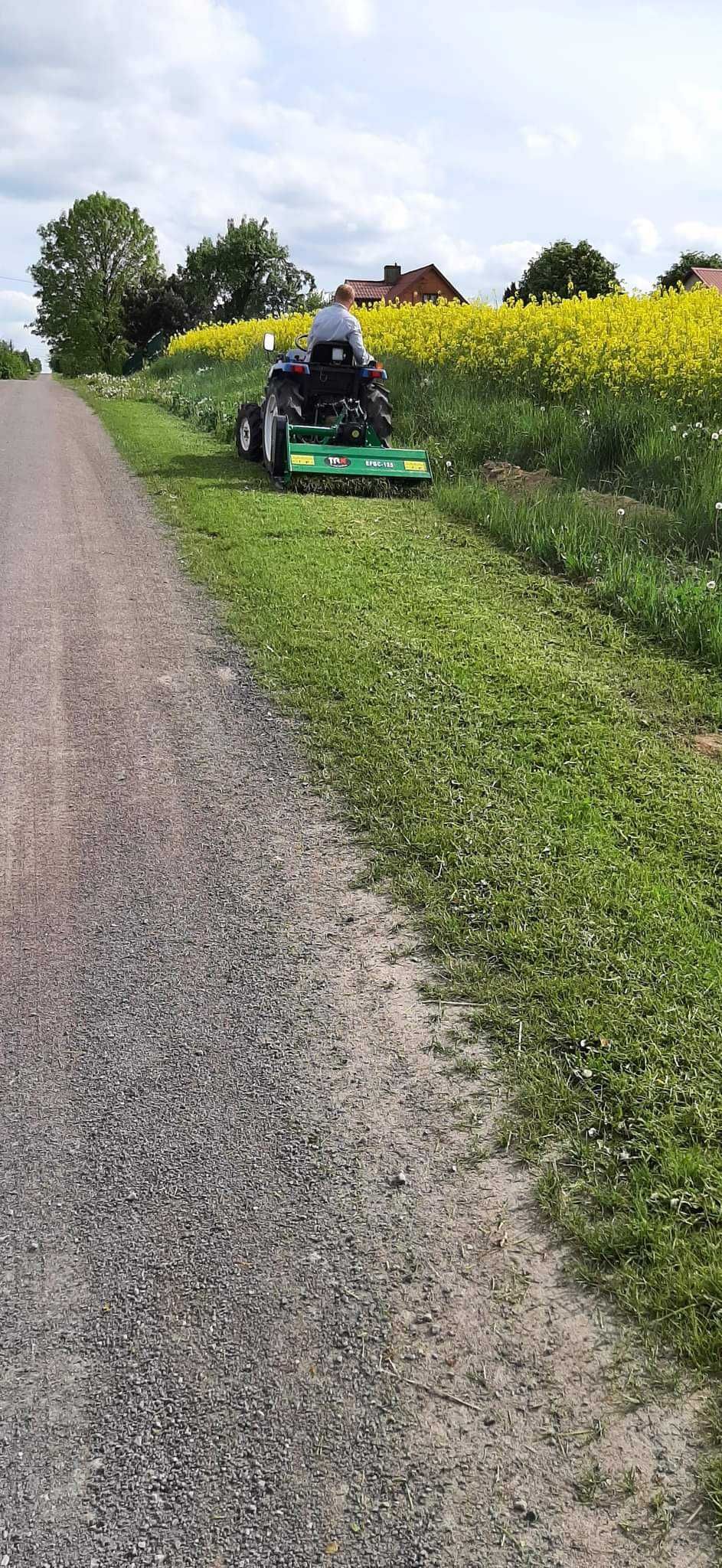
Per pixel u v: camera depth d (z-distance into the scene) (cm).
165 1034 296
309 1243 232
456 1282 222
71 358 8012
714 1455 187
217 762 460
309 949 331
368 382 1077
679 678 558
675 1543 175
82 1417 199
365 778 436
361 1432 194
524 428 1080
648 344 1219
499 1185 245
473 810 405
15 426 1755
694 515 779
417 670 548
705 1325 207
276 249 5428
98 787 439
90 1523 181
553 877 356
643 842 381
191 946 334
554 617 652
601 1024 285
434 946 329
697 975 303
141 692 538
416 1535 178
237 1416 198
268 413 1107
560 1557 174
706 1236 224
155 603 680
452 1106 268
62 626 642
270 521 888
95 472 1200
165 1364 208
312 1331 213
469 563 765
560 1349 207
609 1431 192
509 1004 299
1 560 800
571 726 486
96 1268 229
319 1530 179
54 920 349
